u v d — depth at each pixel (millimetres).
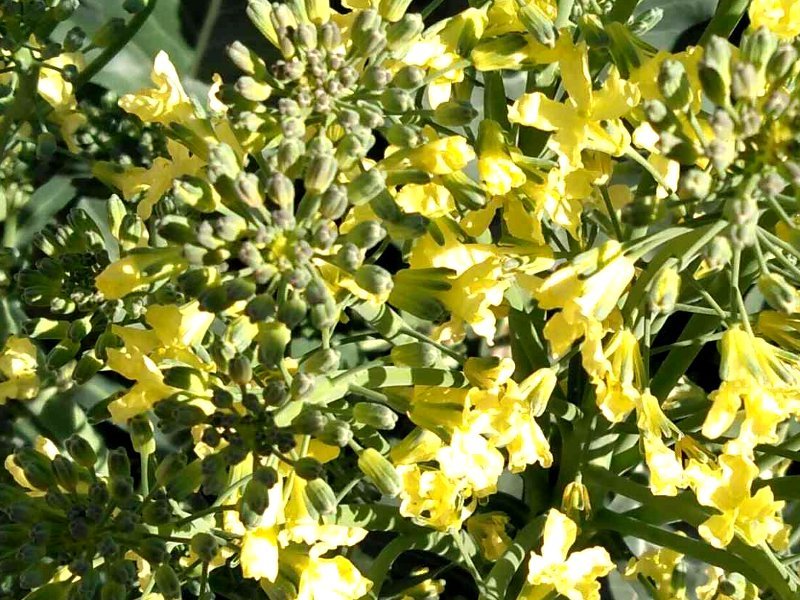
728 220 427
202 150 450
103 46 517
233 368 432
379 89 443
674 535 495
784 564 486
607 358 454
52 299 480
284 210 427
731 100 427
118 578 441
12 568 445
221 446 457
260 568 441
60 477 447
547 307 446
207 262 427
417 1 576
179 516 455
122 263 445
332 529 451
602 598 555
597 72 481
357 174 445
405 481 460
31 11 497
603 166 469
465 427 453
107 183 483
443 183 455
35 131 521
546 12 471
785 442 521
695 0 581
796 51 426
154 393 445
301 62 440
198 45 564
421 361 452
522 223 465
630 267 444
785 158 426
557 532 479
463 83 491
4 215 532
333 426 437
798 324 463
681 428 517
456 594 560
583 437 512
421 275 452
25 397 493
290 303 428
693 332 512
